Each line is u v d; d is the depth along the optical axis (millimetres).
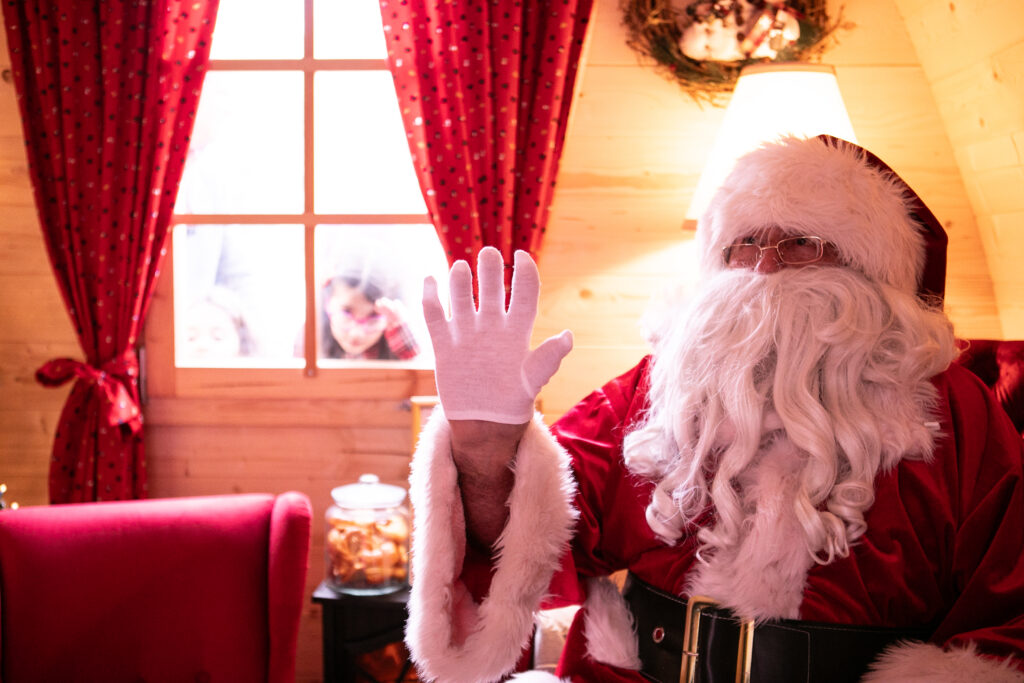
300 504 1698
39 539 1622
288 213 2287
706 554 1090
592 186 2152
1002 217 1999
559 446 1098
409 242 2355
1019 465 1084
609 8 2109
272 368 2264
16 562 1601
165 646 1636
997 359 1507
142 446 2184
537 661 1624
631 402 1277
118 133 2086
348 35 2289
